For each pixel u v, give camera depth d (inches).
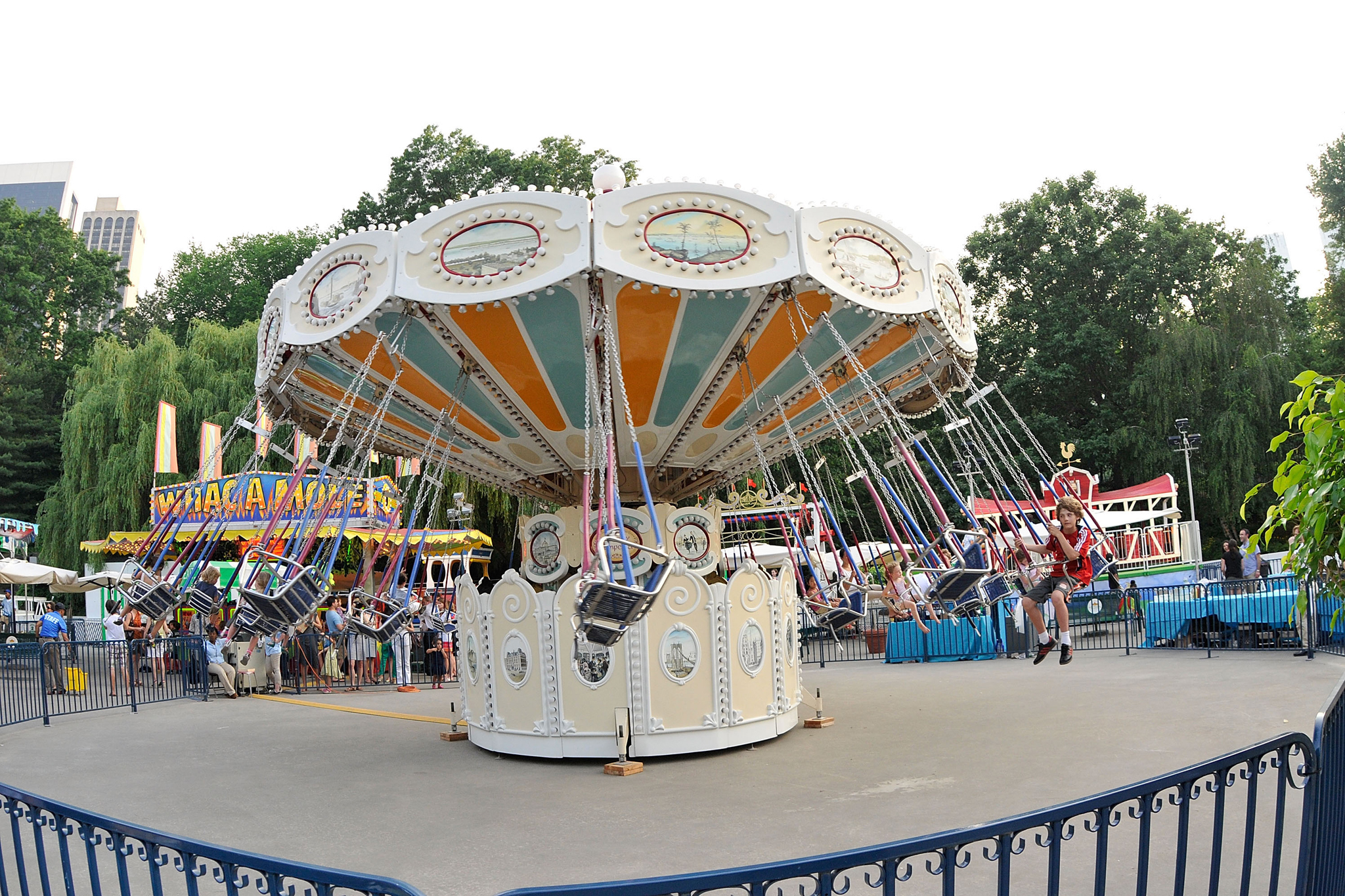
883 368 392.5
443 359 339.3
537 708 338.0
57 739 425.1
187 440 1002.1
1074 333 1336.1
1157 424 1239.5
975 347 376.8
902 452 335.0
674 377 348.2
